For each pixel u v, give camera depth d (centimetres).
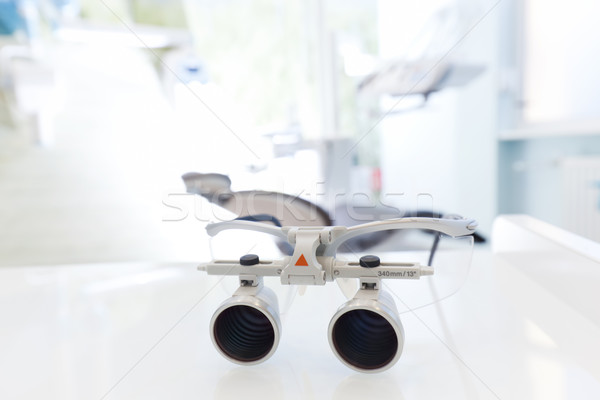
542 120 97
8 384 21
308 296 23
